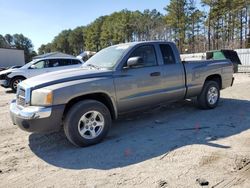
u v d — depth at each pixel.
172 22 60.72
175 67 6.07
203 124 5.79
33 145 4.98
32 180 3.63
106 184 3.41
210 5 51.84
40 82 4.56
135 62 5.09
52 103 4.35
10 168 4.03
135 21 83.75
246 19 52.03
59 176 3.71
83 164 4.05
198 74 6.61
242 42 52.44
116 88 5.05
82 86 4.63
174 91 6.06
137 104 5.44
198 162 3.90
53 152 4.59
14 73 13.34
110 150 4.52
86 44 109.88
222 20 53.91
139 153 4.34
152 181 3.42
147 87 5.53
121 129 5.68
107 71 5.04
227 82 7.54
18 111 4.56
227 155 4.09
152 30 75.06
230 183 3.31
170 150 4.39
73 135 4.57
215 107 7.33
